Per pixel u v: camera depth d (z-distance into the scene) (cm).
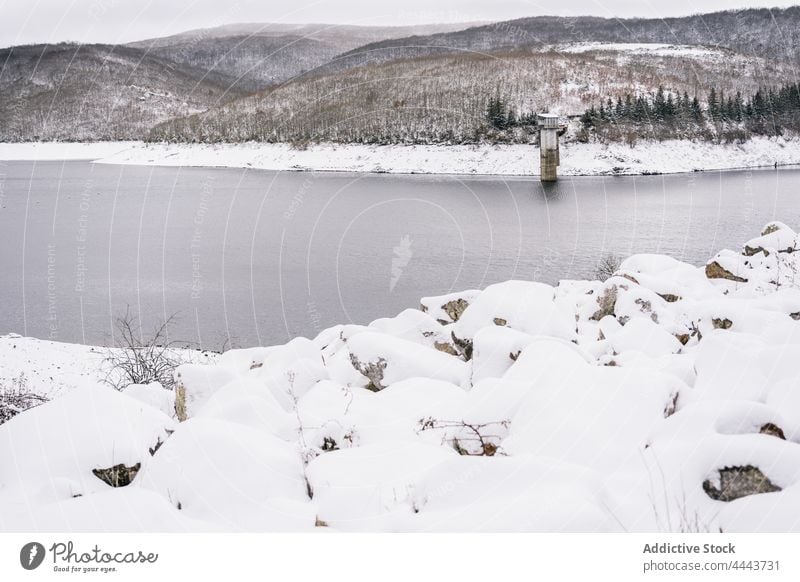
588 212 6950
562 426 498
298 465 504
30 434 511
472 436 530
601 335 855
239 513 444
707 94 13300
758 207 6769
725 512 397
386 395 637
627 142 10800
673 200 7531
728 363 574
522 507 400
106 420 526
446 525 398
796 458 413
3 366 2102
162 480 480
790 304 822
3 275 4928
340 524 422
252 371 746
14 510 437
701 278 1125
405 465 478
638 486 432
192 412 696
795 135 11012
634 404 518
